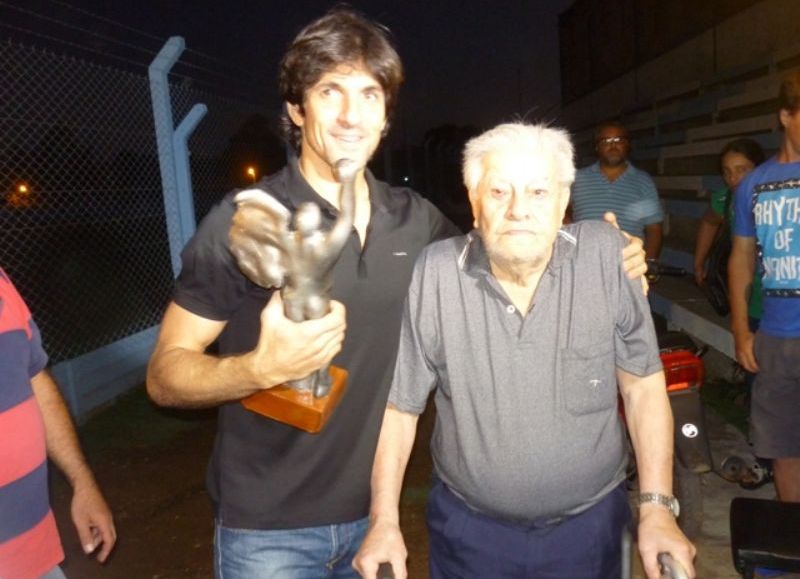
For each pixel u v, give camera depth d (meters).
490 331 1.81
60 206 6.78
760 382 3.14
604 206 4.84
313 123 1.78
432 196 26.92
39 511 1.78
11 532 1.71
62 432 2.11
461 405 1.86
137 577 3.52
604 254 1.84
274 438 1.90
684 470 3.31
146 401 6.05
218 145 8.03
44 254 12.09
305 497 1.94
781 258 2.97
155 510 4.18
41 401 2.07
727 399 5.22
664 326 4.45
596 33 22.02
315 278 1.41
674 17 15.61
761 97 8.87
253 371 1.47
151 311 8.77
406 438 2.00
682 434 3.29
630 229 4.85
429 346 1.88
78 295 10.14
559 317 1.80
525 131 1.75
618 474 1.94
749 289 3.25
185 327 1.81
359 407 1.94
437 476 2.07
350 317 1.89
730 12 12.62
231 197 1.80
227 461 1.94
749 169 4.25
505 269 1.80
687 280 6.87
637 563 3.24
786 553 2.04
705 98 11.51
